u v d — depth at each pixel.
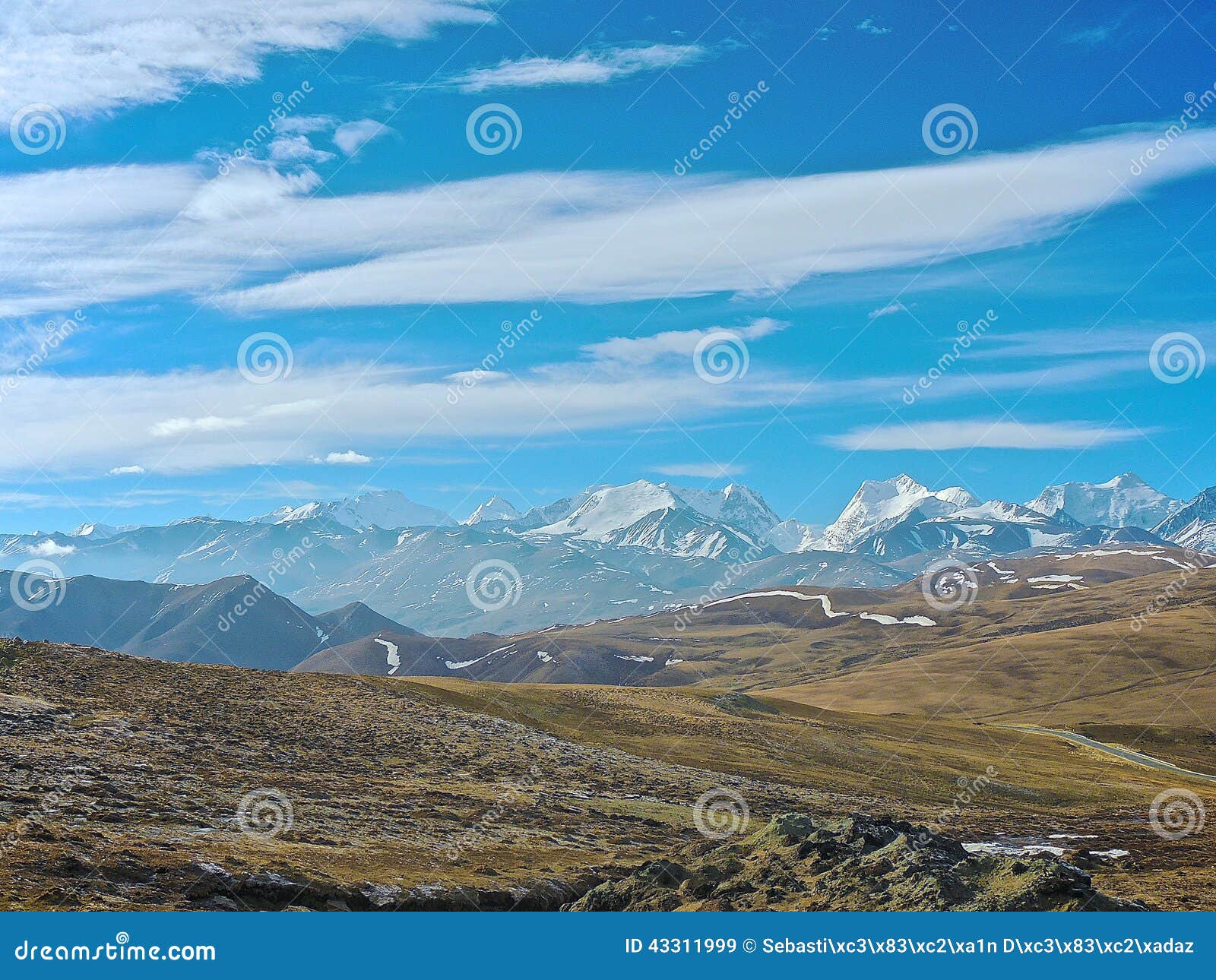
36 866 34.12
